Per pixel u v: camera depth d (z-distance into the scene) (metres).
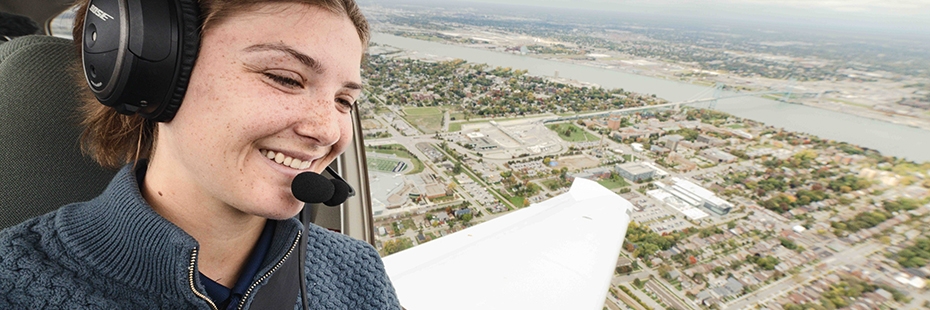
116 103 0.35
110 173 0.66
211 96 0.33
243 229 0.42
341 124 0.38
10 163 0.59
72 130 0.62
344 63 0.37
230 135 0.34
